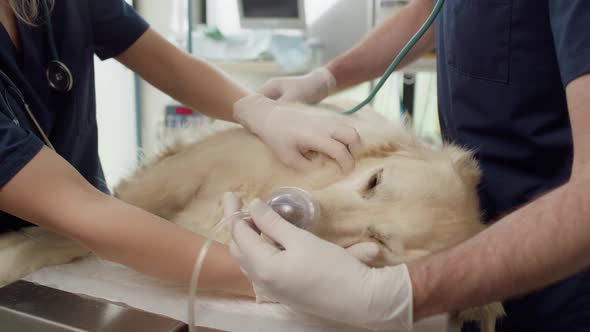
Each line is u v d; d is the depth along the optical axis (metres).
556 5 0.79
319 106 1.35
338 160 0.97
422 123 2.60
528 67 1.00
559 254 0.58
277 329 0.75
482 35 1.03
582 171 0.62
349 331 0.74
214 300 0.81
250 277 0.71
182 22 2.84
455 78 1.13
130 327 0.64
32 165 0.74
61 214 0.75
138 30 1.24
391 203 0.93
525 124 1.04
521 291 0.62
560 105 1.00
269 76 2.77
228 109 1.24
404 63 1.54
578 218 0.58
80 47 1.13
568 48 0.72
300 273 0.66
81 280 0.86
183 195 1.08
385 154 1.03
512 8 0.98
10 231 1.03
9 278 0.87
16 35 1.01
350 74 1.47
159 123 2.64
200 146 1.17
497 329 1.09
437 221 0.91
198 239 0.80
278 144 1.02
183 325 0.67
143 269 0.78
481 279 0.60
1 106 0.84
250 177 1.04
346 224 0.89
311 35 3.00
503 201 1.10
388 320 0.65
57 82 1.06
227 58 2.69
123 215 0.76
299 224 0.75
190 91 1.26
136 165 1.34
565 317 1.01
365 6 2.89
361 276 0.66
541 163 1.06
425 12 1.51
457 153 1.09
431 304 0.63
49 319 0.65
